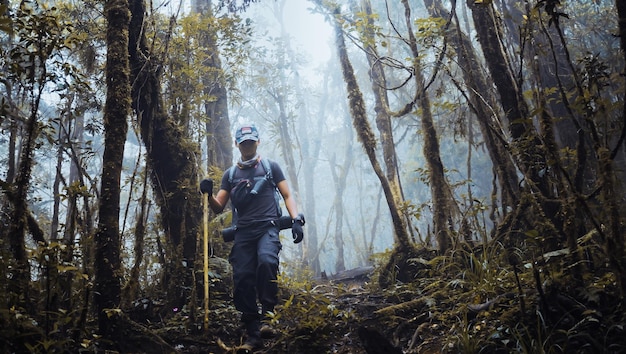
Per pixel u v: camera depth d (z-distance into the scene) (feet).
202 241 19.11
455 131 27.68
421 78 22.76
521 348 11.84
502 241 18.49
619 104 12.53
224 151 33.78
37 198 19.27
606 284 12.79
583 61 13.30
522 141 16.33
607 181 11.62
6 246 12.48
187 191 19.42
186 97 20.84
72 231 13.15
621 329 11.41
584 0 39.93
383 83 30.19
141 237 15.38
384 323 16.44
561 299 12.71
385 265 22.17
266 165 16.87
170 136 19.54
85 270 13.37
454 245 19.98
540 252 14.74
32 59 13.05
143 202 15.79
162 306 17.51
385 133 29.86
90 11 21.12
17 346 10.81
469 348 12.76
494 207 21.95
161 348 14.21
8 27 10.77
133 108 18.80
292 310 16.44
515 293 13.87
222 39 27.07
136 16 18.86
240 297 15.66
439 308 16.53
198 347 15.39
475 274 16.93
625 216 12.49
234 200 16.47
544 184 15.93
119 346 13.55
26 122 13.38
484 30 18.52
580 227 14.85
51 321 12.22
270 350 14.94
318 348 14.64
